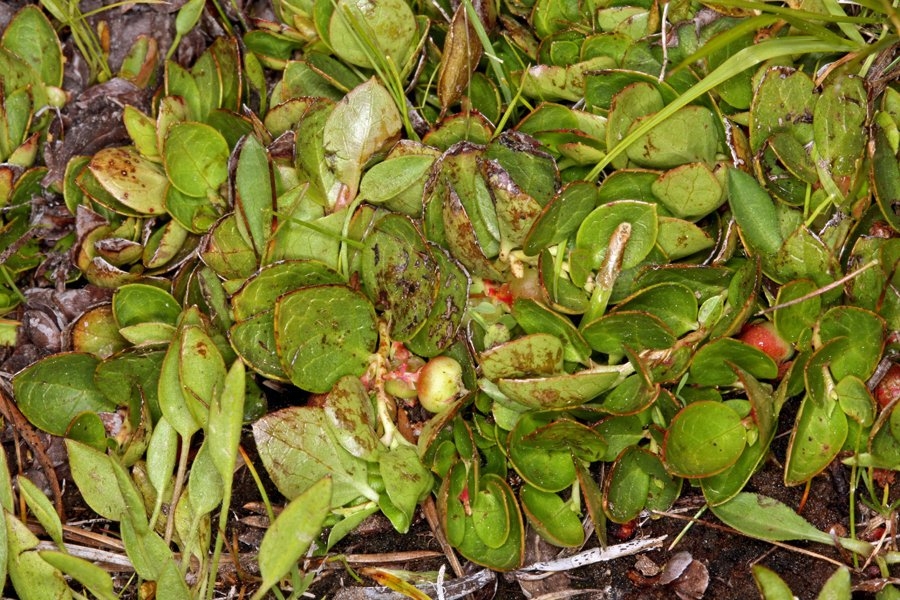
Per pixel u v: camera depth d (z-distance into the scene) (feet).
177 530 1.03
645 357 1.01
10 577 1.05
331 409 1.01
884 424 1.00
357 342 1.03
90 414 1.04
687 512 1.03
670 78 1.06
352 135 1.04
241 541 1.05
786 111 1.04
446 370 1.02
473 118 1.05
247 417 1.05
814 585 1.00
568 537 1.01
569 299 1.03
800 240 1.01
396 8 1.06
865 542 1.00
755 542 1.02
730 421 1.00
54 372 1.05
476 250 1.01
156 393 1.05
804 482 1.02
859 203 1.03
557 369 1.01
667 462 0.99
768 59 1.05
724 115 1.06
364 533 1.04
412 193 1.05
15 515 1.05
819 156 1.03
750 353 1.00
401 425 1.04
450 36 1.05
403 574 1.02
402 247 1.02
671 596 1.01
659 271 1.02
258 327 1.03
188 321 1.03
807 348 1.01
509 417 1.02
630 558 1.02
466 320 1.03
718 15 1.06
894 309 1.01
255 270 1.06
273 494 1.06
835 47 1.02
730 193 1.02
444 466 1.02
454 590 1.02
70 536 1.05
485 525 1.01
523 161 1.04
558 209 1.01
